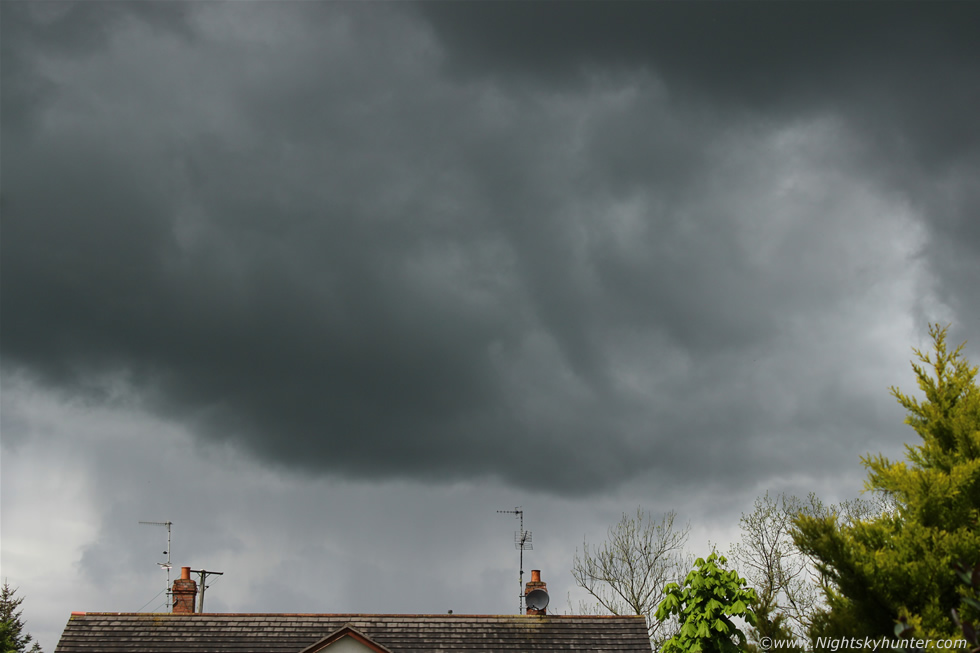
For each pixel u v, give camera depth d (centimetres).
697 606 2598
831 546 1571
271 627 3112
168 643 3023
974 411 1684
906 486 1617
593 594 5619
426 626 3145
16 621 5788
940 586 1498
